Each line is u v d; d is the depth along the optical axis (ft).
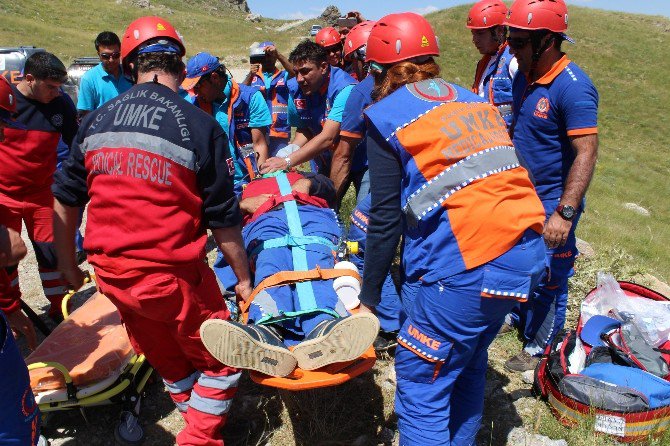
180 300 9.10
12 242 9.20
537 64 11.90
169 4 213.05
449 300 8.52
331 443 11.18
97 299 13.39
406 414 9.26
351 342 9.20
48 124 14.05
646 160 84.69
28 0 165.48
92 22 162.09
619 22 147.33
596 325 12.32
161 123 8.79
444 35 128.16
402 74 8.95
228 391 9.95
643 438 10.74
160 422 11.89
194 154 8.94
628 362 11.61
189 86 17.49
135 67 9.55
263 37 168.66
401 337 9.18
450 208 8.34
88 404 11.07
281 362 9.18
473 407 9.94
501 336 14.69
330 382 9.33
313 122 17.56
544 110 11.98
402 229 9.25
